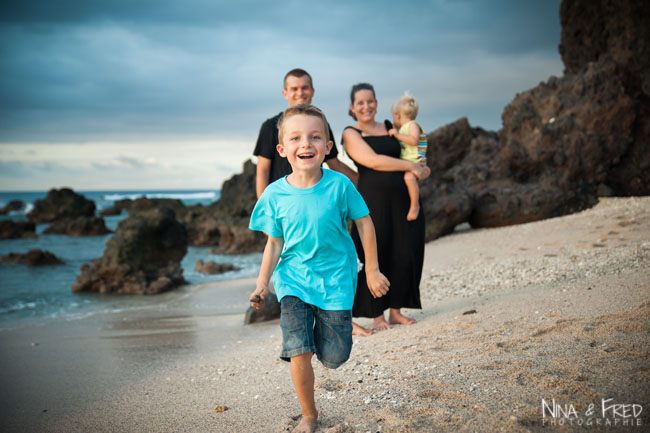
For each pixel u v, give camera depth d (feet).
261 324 22.00
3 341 22.17
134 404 11.06
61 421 10.62
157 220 42.55
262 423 8.69
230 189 96.89
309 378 7.84
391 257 15.28
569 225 32.09
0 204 208.95
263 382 11.21
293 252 8.24
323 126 8.03
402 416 7.73
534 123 42.14
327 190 8.04
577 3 53.98
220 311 28.09
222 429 8.73
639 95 40.98
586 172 39.83
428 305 18.49
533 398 7.76
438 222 39.63
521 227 36.04
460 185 44.57
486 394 8.18
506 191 40.83
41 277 47.26
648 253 18.69
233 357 14.51
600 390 7.68
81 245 81.61
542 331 11.12
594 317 11.44
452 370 9.59
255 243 66.59
